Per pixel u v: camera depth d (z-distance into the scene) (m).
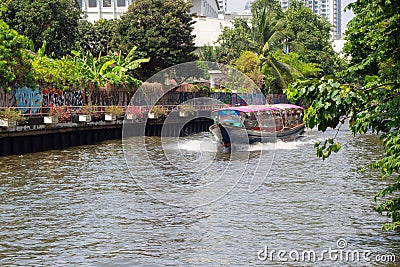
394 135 12.46
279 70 66.31
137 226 17.41
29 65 38.38
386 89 12.55
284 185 23.97
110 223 17.73
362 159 32.94
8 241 15.86
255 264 13.95
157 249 15.17
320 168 29.16
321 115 11.77
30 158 33.50
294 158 33.66
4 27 36.62
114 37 61.31
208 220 17.98
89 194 22.31
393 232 16.19
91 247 15.34
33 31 56.50
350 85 11.84
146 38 59.59
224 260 14.24
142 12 61.19
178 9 61.34
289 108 45.06
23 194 22.20
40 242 15.78
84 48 64.75
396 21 12.65
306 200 20.72
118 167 30.05
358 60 34.81
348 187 23.12
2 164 30.59
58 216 18.64
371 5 13.45
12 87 38.16
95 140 45.38
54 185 24.27
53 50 57.47
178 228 17.12
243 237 16.14
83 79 48.53
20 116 35.31
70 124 41.28
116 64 57.09
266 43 66.06
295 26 90.38
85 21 66.81
